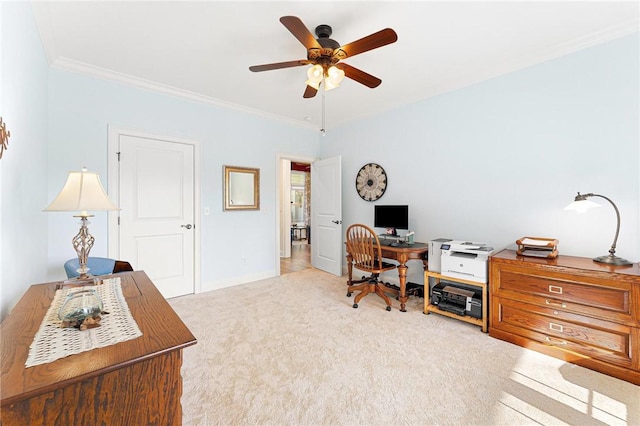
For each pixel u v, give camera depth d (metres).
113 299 1.30
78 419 0.75
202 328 2.48
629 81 2.10
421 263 3.47
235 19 1.98
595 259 2.10
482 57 2.52
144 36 2.19
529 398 1.58
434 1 1.81
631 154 2.10
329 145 4.70
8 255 1.32
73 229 2.65
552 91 2.45
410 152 3.55
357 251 3.24
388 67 2.71
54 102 2.54
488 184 2.86
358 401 1.57
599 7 1.87
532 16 1.96
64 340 0.90
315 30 2.07
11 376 0.71
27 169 1.74
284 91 3.29
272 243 4.26
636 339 1.70
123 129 2.93
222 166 3.71
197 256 3.49
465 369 1.86
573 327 1.93
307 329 2.46
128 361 0.79
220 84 3.09
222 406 1.53
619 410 1.48
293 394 1.63
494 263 2.30
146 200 3.11
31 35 1.78
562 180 2.41
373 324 2.57
